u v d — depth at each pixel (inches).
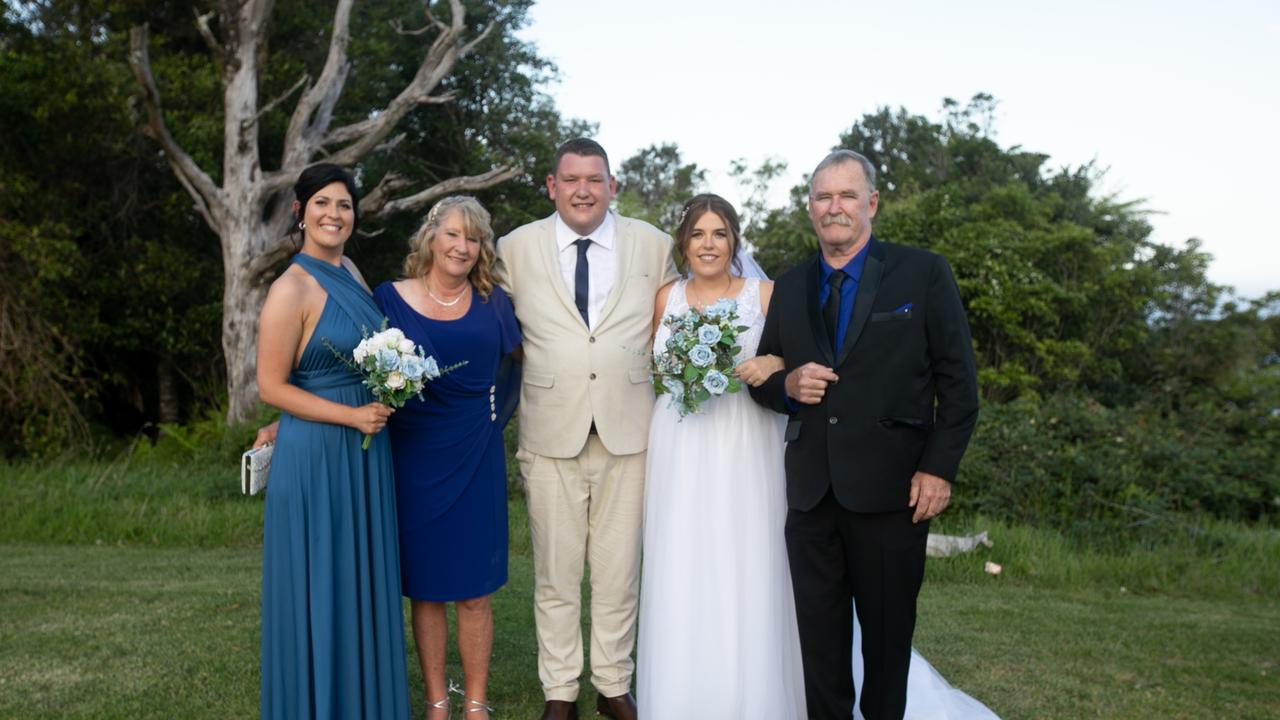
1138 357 736.3
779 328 129.7
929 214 690.8
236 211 500.7
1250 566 271.9
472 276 136.3
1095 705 153.9
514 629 194.1
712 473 130.0
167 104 565.6
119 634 182.5
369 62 683.4
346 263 132.0
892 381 121.0
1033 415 379.6
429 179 779.4
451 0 510.0
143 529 302.5
